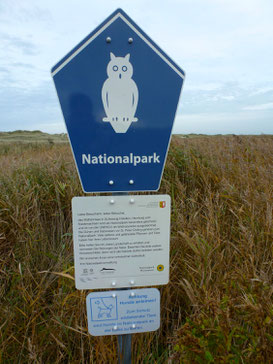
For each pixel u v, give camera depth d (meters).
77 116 1.24
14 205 2.58
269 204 2.46
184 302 1.96
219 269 1.88
